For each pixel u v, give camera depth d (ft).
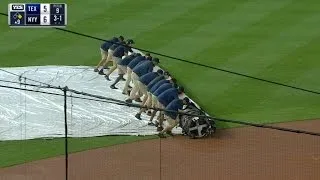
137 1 247.70
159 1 248.11
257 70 188.85
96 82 182.39
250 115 160.66
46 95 170.91
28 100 168.45
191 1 247.29
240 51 202.69
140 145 146.00
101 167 136.46
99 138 149.48
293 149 142.00
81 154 142.41
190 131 146.61
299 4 242.17
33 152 143.95
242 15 231.91
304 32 216.54
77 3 245.86
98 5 244.01
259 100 169.78
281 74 185.98
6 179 132.67
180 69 190.49
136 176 132.77
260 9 237.86
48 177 132.98
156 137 149.48
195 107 151.53
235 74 185.47
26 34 219.20
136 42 211.00
